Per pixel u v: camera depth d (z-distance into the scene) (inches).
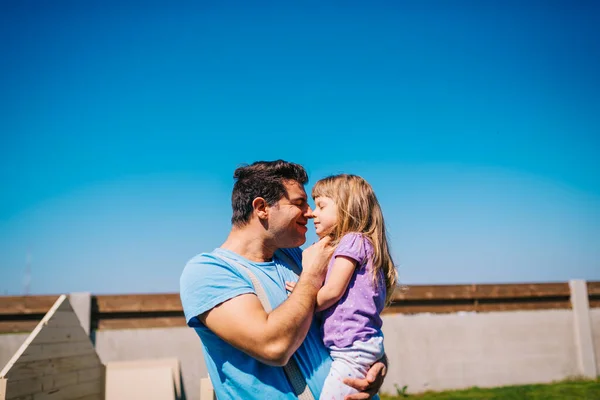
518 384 392.5
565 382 398.6
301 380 90.6
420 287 388.2
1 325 299.1
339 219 105.8
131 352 319.6
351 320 95.5
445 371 379.2
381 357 97.5
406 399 353.7
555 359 406.0
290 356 86.4
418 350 377.4
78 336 166.2
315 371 92.0
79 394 162.1
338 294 95.3
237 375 88.7
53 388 148.0
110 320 322.7
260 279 95.5
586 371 409.4
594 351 416.5
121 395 285.6
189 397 323.6
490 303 405.4
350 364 93.0
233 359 89.6
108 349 316.5
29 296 304.7
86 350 169.6
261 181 100.4
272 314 86.7
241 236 101.9
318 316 99.8
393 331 375.6
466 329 390.0
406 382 370.3
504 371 391.9
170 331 328.5
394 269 106.2
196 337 331.9
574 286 420.8
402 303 386.6
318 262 95.1
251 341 84.3
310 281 92.4
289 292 99.6
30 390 137.6
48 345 148.6
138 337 322.7
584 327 416.2
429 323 383.6
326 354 95.3
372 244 102.1
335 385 91.3
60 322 157.0
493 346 392.8
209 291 89.8
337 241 103.7
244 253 100.7
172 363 315.9
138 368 299.4
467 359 385.7
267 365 88.7
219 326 87.3
